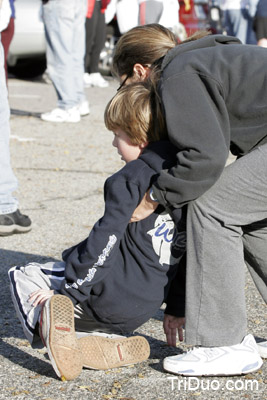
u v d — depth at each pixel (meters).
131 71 5.14
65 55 13.97
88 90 19.38
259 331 5.24
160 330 5.29
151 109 4.38
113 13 19.27
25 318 4.48
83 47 14.31
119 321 4.50
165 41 5.09
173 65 4.24
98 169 10.52
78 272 4.29
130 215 4.28
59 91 14.23
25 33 20.27
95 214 8.38
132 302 4.42
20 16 20.25
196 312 4.41
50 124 13.96
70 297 4.34
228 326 4.42
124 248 4.43
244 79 4.19
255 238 4.66
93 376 4.50
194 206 4.30
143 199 4.29
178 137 4.11
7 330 5.21
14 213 7.53
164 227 4.41
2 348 4.92
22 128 13.47
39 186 9.52
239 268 4.38
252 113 4.19
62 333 4.23
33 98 17.62
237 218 4.33
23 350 4.89
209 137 4.07
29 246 7.20
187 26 21.58
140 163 4.32
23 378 4.48
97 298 4.42
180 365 4.48
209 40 4.43
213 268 4.34
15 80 21.67
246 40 16.78
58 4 13.61
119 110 4.43
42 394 4.26
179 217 4.39
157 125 4.38
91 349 4.50
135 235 4.39
